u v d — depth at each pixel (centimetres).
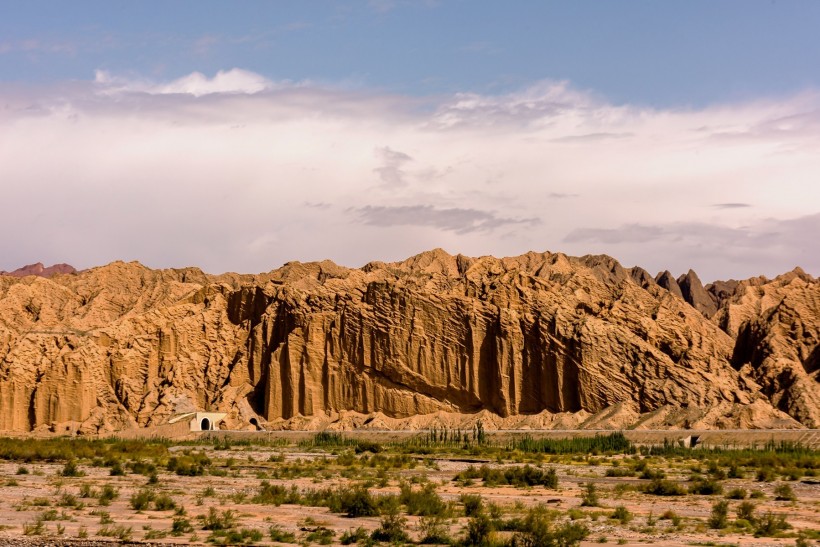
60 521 6931
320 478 10688
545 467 12862
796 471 11519
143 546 5984
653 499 8744
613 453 16262
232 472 11475
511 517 7306
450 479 10825
